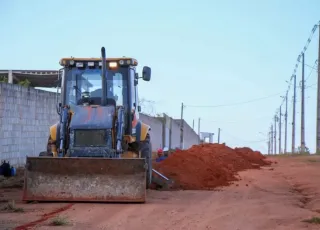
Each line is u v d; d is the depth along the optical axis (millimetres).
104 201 14047
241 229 10938
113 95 16578
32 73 31422
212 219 12000
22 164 26125
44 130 29031
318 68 52969
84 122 14977
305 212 13203
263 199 15836
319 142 52562
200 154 27766
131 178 14156
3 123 23984
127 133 16375
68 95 16672
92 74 16766
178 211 13070
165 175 19922
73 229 10461
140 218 11938
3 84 23969
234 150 35000
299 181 21750
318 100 52719
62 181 14062
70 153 14773
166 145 62219
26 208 13102
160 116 63875
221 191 18141
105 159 14086
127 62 16641
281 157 46156
